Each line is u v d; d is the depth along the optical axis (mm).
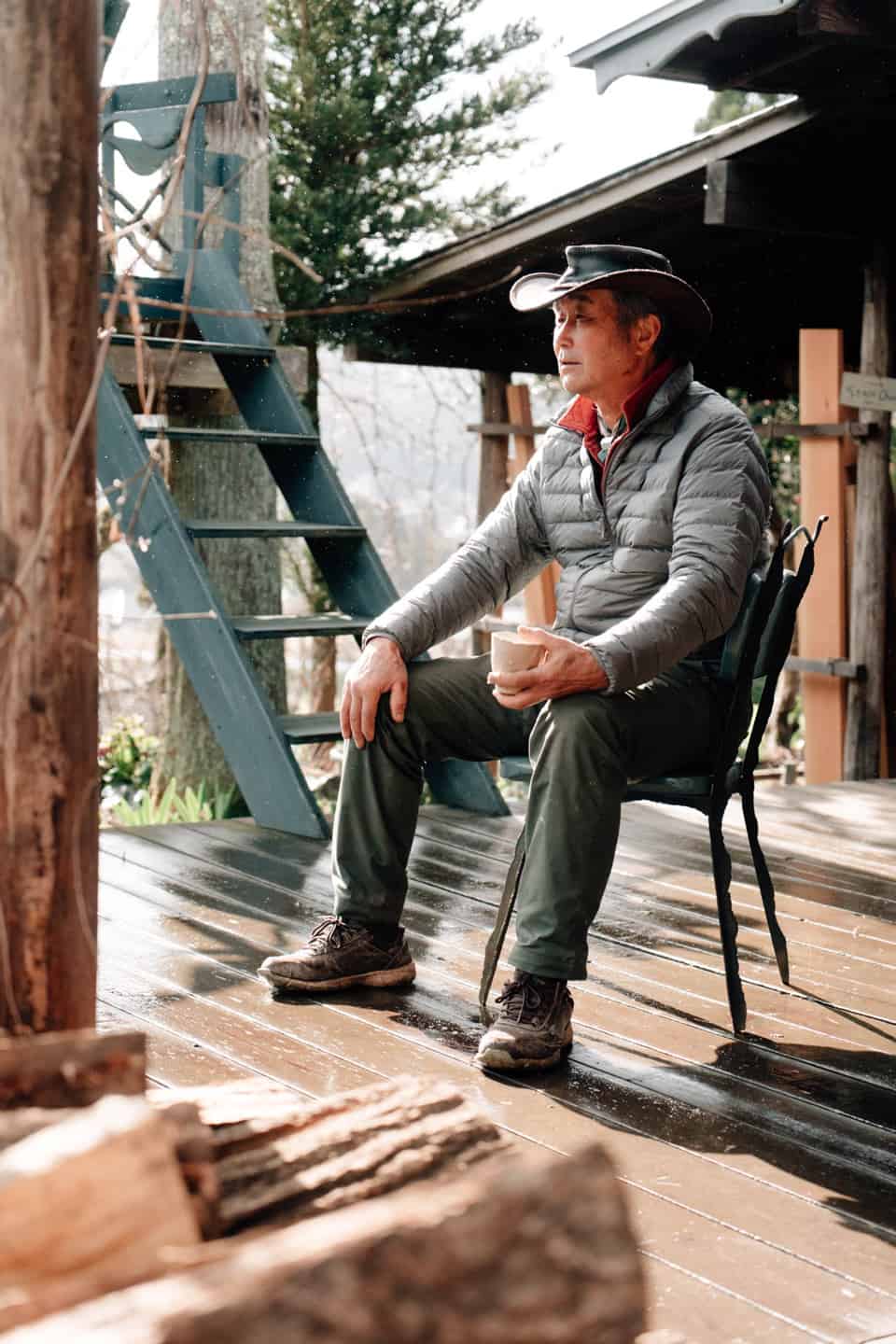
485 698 2754
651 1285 1689
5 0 1281
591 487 2758
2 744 1346
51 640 1350
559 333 2678
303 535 4691
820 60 4613
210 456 5953
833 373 6152
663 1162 2066
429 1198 976
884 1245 1826
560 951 2430
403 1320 910
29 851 1363
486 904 3533
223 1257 1004
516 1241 958
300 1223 1199
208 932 3238
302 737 4422
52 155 1300
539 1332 945
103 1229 1000
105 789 6516
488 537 2920
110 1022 2604
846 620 6344
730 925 2654
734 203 5414
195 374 5145
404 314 7309
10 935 1371
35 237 1301
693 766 2689
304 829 4266
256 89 5883
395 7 7547
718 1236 1836
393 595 4758
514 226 6383
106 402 4543
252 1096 1409
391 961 2855
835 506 6168
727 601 2545
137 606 6055
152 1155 1028
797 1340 1568
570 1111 2250
